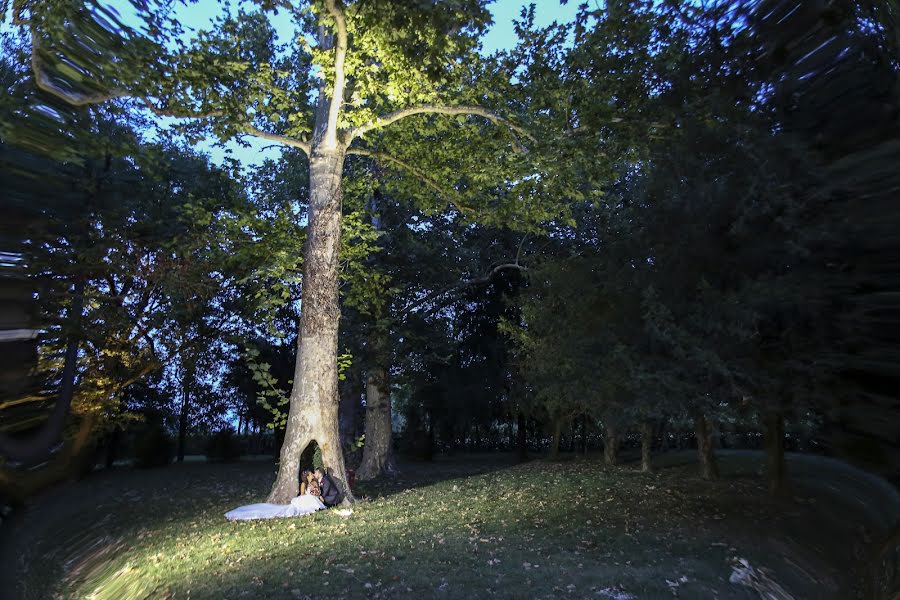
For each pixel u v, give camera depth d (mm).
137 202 23594
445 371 34062
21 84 15031
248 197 24281
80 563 12617
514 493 16281
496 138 18375
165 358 26141
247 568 9328
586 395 14656
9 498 19109
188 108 15914
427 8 10258
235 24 15969
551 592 7820
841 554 10961
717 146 9938
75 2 12508
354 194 23156
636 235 11945
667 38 10383
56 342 20891
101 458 35125
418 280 28438
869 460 6645
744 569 9180
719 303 9453
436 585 8148
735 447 32469
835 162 6551
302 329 16234
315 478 15016
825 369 7414
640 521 12453
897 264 6113
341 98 15836
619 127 14852
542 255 23594
